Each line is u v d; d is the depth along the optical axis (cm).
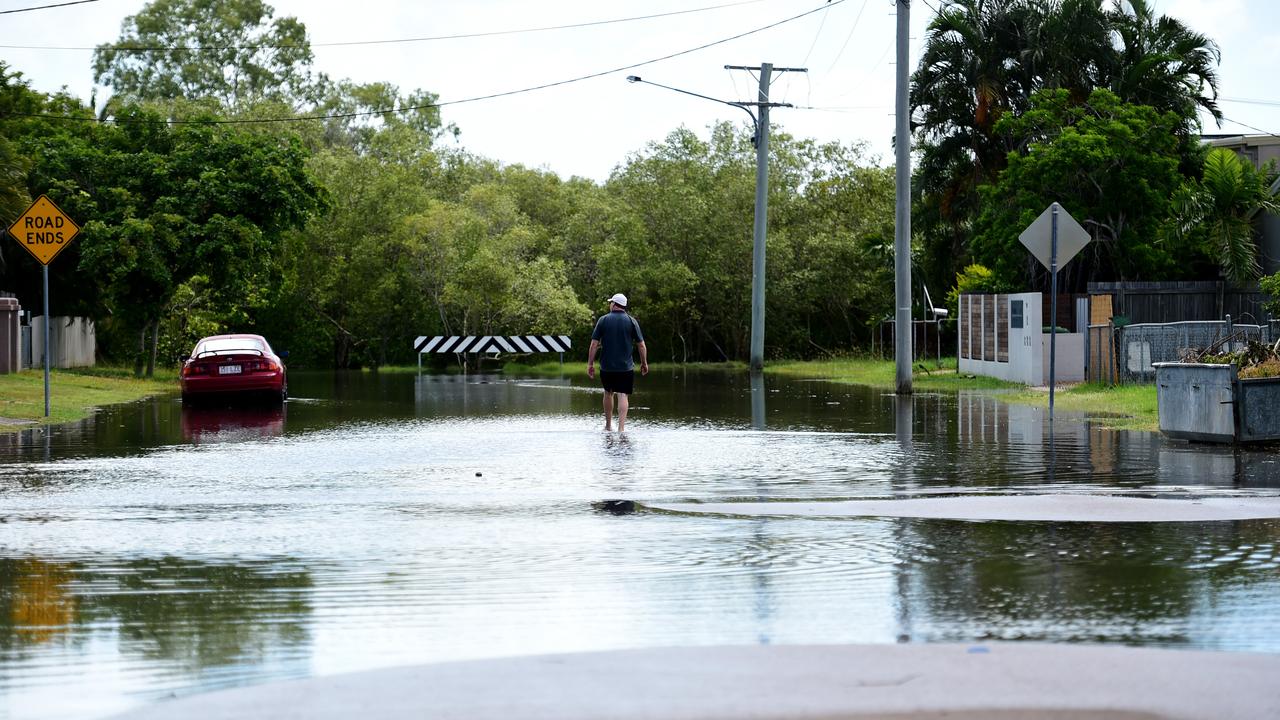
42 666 963
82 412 3734
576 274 10112
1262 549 1413
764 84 6750
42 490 1977
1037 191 6038
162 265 6322
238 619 1110
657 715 831
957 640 1027
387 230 9869
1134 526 1575
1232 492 1867
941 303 8388
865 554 1399
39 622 1101
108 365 8425
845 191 9612
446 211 9506
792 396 4534
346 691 888
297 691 890
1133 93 6812
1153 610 1123
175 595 1207
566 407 4088
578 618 1109
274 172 6581
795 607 1146
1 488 2000
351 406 4212
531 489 1964
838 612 1126
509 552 1420
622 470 2212
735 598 1184
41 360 6875
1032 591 1205
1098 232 6100
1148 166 5900
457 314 9244
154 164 6506
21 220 3416
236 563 1366
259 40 14425
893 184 9569
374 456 2489
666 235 9588
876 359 8375
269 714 838
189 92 14012
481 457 2452
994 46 7262
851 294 9156
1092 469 2169
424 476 2144
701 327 9956
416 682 910
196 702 867
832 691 881
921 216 8075
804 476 2108
